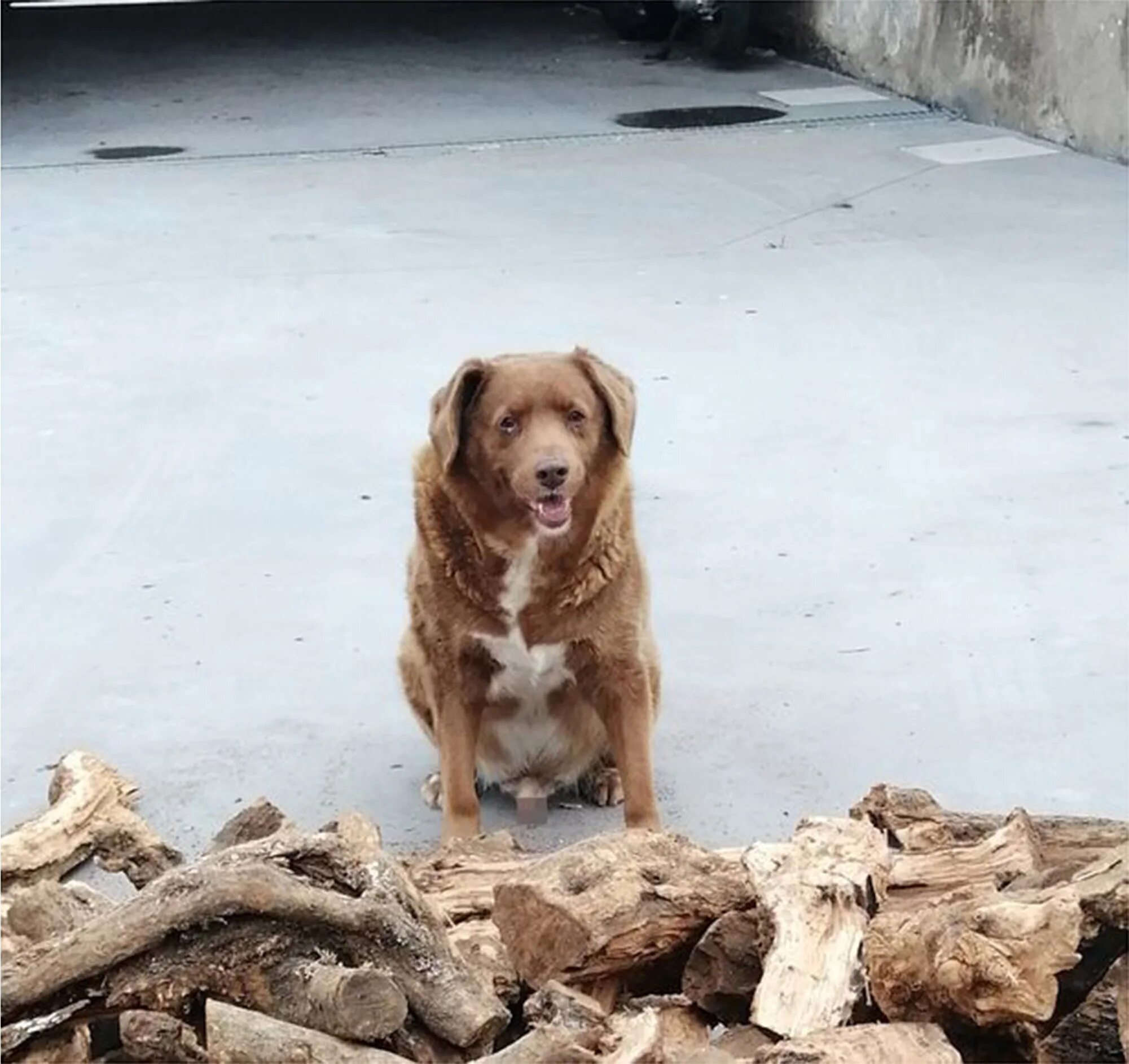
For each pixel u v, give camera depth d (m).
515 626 4.30
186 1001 3.07
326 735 4.91
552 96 15.31
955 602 5.56
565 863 3.27
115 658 5.37
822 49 16.09
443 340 8.60
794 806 4.46
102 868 4.03
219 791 4.62
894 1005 3.06
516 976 3.30
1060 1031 3.13
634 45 17.75
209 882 3.04
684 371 8.00
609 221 10.93
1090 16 12.19
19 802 4.56
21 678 5.27
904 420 7.27
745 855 3.33
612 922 3.19
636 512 6.25
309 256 10.30
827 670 5.15
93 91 16.34
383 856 3.28
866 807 3.76
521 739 4.55
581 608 4.29
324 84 16.30
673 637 5.38
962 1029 3.07
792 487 6.57
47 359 8.48
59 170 12.98
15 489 6.80
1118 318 8.59
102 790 4.05
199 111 15.22
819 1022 3.05
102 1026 3.21
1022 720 4.83
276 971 3.06
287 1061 2.91
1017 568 5.80
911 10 14.48
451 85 16.03
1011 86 13.20
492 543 4.23
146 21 20.16
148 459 7.08
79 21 20.33
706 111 14.40
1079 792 4.45
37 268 10.23
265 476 6.86
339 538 6.22
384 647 5.41
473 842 3.80
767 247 10.18
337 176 12.51
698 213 11.03
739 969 3.26
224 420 7.53
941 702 4.95
